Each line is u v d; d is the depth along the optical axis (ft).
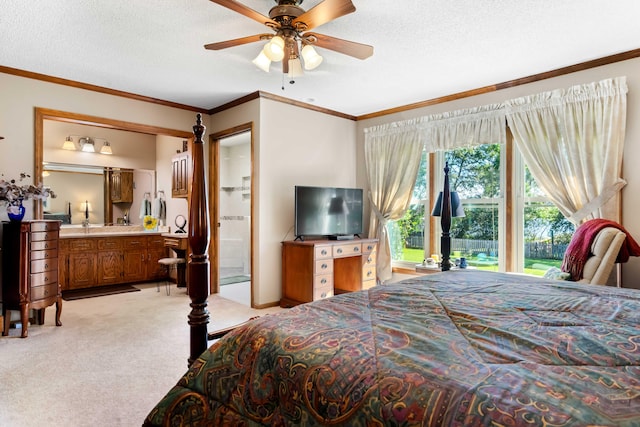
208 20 8.52
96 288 17.22
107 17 8.37
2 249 10.79
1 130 11.39
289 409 3.18
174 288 17.38
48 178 17.62
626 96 10.25
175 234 17.94
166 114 15.12
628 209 10.27
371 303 4.90
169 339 10.32
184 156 17.21
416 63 10.96
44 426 6.16
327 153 16.12
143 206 20.63
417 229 15.49
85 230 18.62
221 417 3.59
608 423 2.13
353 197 15.56
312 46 8.71
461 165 14.15
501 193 13.07
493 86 12.87
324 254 13.42
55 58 10.68
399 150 15.51
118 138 19.61
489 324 3.91
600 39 9.41
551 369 2.85
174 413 3.86
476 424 2.30
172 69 11.52
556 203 11.35
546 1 7.69
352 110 16.24
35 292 10.85
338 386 2.95
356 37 9.30
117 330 11.09
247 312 13.29
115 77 12.25
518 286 5.96
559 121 11.29
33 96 11.93
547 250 12.10
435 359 3.03
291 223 14.85
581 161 10.88
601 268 8.82
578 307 4.60
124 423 6.26
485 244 13.47
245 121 14.44
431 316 4.25
